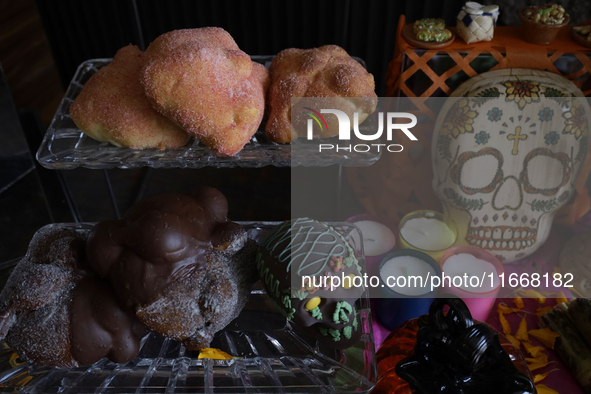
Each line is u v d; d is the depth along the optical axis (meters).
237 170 0.86
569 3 0.74
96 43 0.86
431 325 0.50
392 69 0.67
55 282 0.48
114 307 0.48
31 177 0.72
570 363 0.58
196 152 0.56
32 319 0.48
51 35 0.85
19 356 0.49
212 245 0.49
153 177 0.85
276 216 0.78
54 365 0.48
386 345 0.53
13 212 0.70
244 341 0.53
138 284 0.46
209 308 0.47
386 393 0.49
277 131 0.55
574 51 0.63
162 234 0.46
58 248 0.49
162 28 0.85
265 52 0.87
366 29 0.83
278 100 0.55
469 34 0.63
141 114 0.54
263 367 0.51
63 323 0.47
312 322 0.49
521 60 0.63
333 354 0.52
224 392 0.49
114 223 0.48
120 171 0.85
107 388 0.49
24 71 0.82
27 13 0.80
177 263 0.47
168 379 0.50
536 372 0.58
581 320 0.58
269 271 0.49
